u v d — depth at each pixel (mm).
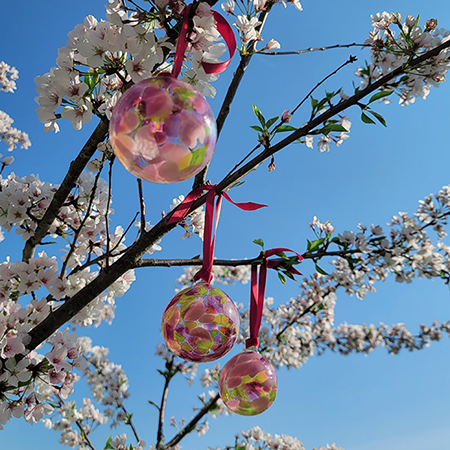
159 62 542
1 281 686
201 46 539
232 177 615
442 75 704
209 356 521
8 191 707
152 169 445
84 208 727
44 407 664
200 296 521
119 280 729
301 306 1481
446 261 1090
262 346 1432
